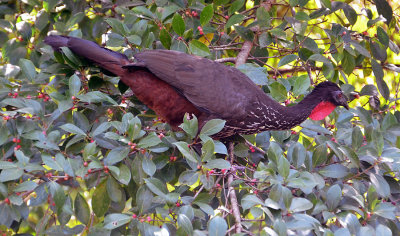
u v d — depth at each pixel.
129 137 3.81
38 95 4.50
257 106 4.94
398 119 5.26
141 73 4.75
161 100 4.85
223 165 3.64
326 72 5.26
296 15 4.89
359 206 3.90
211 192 4.13
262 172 3.60
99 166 3.67
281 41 5.32
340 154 4.11
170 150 4.47
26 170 3.83
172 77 4.73
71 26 5.01
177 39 4.82
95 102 4.59
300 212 3.75
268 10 5.72
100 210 4.18
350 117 4.70
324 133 4.77
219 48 5.25
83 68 4.67
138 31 4.65
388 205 3.73
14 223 4.36
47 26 5.61
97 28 5.54
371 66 5.68
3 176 3.46
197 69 4.84
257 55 5.69
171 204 3.56
